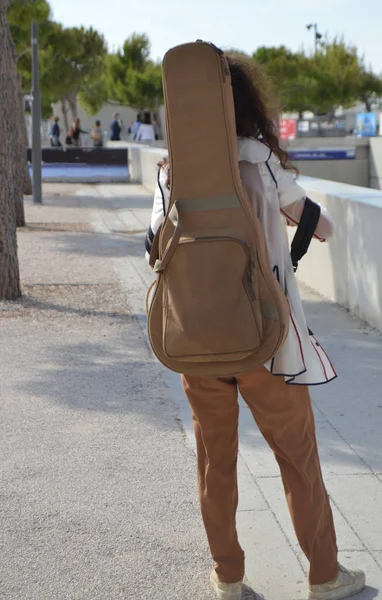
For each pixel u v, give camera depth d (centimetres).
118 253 1088
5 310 759
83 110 5044
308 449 279
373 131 4178
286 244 271
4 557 329
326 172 3156
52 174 2352
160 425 474
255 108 261
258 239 254
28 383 552
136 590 306
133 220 1453
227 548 292
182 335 254
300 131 4141
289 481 281
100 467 416
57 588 308
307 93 5109
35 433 462
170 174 257
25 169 1914
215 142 249
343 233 728
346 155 3141
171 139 252
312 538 285
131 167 2444
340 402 503
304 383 268
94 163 2361
